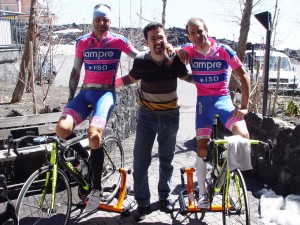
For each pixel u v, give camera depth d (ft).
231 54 11.43
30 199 13.07
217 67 11.67
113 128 21.29
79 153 12.71
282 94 41.32
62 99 33.55
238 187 10.64
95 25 12.03
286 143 14.26
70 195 11.62
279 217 11.82
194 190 13.23
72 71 12.46
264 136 15.87
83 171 13.05
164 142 12.46
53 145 10.79
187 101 43.68
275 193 14.37
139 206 12.43
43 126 16.37
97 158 11.66
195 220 12.24
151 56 11.49
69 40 40.11
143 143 12.30
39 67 31.73
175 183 15.81
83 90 12.24
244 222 11.43
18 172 15.40
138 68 11.69
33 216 12.16
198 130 11.94
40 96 34.04
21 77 30.78
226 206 10.76
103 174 14.24
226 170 10.63
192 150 21.54
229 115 11.35
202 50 11.69
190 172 12.77
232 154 9.65
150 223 12.11
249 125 17.30
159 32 11.17
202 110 12.02
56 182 11.30
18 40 51.55
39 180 11.51
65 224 11.59
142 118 12.19
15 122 16.44
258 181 15.90
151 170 17.65
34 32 30.04
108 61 12.09
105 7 12.10
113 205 13.20
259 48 34.01
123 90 24.02
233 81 25.94
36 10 29.86
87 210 11.60
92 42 11.98
